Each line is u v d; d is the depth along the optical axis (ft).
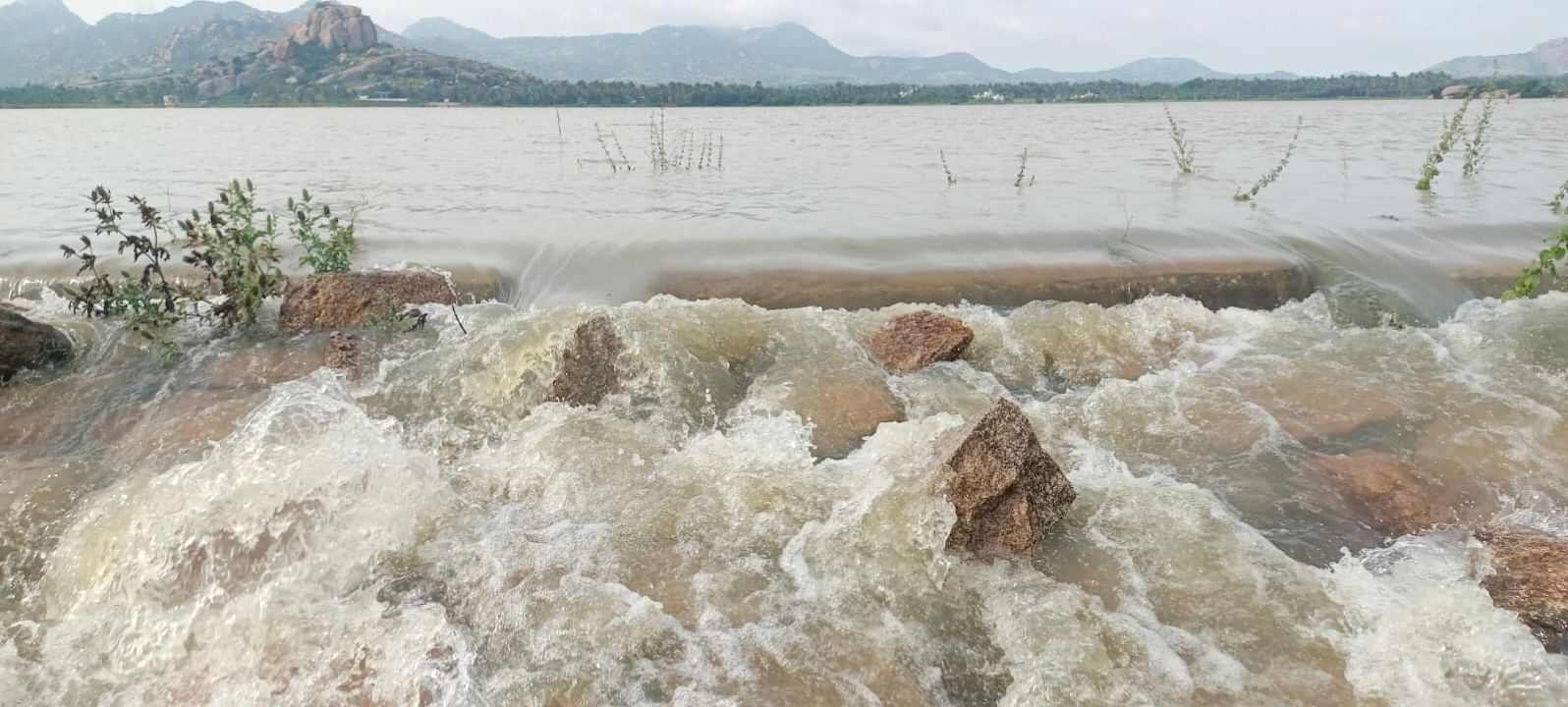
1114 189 54.34
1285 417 21.21
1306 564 15.69
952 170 66.74
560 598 14.14
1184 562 15.31
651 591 14.44
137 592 14.07
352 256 34.06
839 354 24.52
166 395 22.00
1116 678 12.59
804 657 12.96
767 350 25.22
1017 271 32.40
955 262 33.50
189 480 16.14
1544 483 18.19
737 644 13.19
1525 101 272.72
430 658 12.72
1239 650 13.28
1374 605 14.08
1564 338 25.32
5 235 38.17
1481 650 12.91
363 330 25.98
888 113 252.83
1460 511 17.37
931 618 13.98
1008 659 13.17
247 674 12.54
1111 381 23.48
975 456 15.71
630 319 23.71
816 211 44.93
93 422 20.70
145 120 191.31
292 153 85.20
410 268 32.40
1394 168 66.08
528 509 17.13
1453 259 35.47
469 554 15.42
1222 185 56.49
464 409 21.27
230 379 22.90
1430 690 12.34
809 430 20.38
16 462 18.56
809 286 31.19
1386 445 19.79
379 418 20.85
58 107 342.44
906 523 15.60
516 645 13.21
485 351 22.85
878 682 12.54
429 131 135.95
